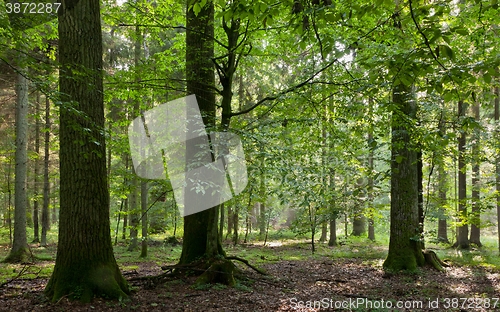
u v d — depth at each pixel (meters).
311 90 6.72
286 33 7.75
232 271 7.27
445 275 9.04
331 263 10.98
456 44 7.71
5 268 9.68
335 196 12.94
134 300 5.77
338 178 13.80
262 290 6.95
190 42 8.12
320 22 3.86
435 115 9.86
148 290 6.54
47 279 7.64
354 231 21.98
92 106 5.63
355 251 14.39
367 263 10.82
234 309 5.59
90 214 5.72
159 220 17.98
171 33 10.45
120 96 8.47
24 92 12.00
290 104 7.48
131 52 15.85
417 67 3.28
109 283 5.64
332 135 7.68
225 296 6.30
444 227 17.92
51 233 21.58
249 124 6.69
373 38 5.81
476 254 13.02
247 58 8.91
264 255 13.10
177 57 9.45
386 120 6.25
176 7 9.05
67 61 5.51
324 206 12.82
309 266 10.41
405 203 9.89
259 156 5.80
